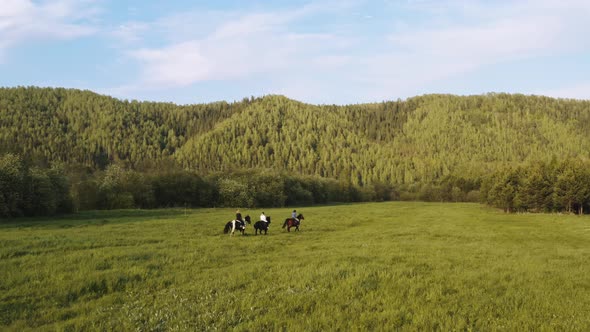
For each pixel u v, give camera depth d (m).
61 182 57.88
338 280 13.70
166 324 9.35
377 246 24.12
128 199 72.69
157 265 16.83
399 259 18.95
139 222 41.47
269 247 23.53
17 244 22.19
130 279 14.15
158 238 26.88
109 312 10.38
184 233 30.89
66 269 15.66
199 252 20.72
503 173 88.69
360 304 10.88
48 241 23.45
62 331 8.93
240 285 13.38
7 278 13.98
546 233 35.38
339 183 146.25
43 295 12.09
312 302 11.11
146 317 9.90
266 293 12.09
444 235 32.41
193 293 12.23
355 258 18.80
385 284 13.23
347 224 42.97
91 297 12.17
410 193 161.88
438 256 19.86
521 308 10.61
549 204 72.31
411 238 30.09
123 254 18.98
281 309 10.43
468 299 11.55
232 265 17.23
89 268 15.77
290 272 15.02
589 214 69.94
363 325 9.20
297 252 21.70
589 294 12.43
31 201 51.34
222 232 32.53
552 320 9.70
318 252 21.19
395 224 44.41
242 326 9.03
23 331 9.09
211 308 10.51
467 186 147.00
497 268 16.52
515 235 33.31
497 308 10.71
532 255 21.42
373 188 162.38
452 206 100.75
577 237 33.22
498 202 76.25
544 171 77.06
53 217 51.22
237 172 117.00
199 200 92.88
